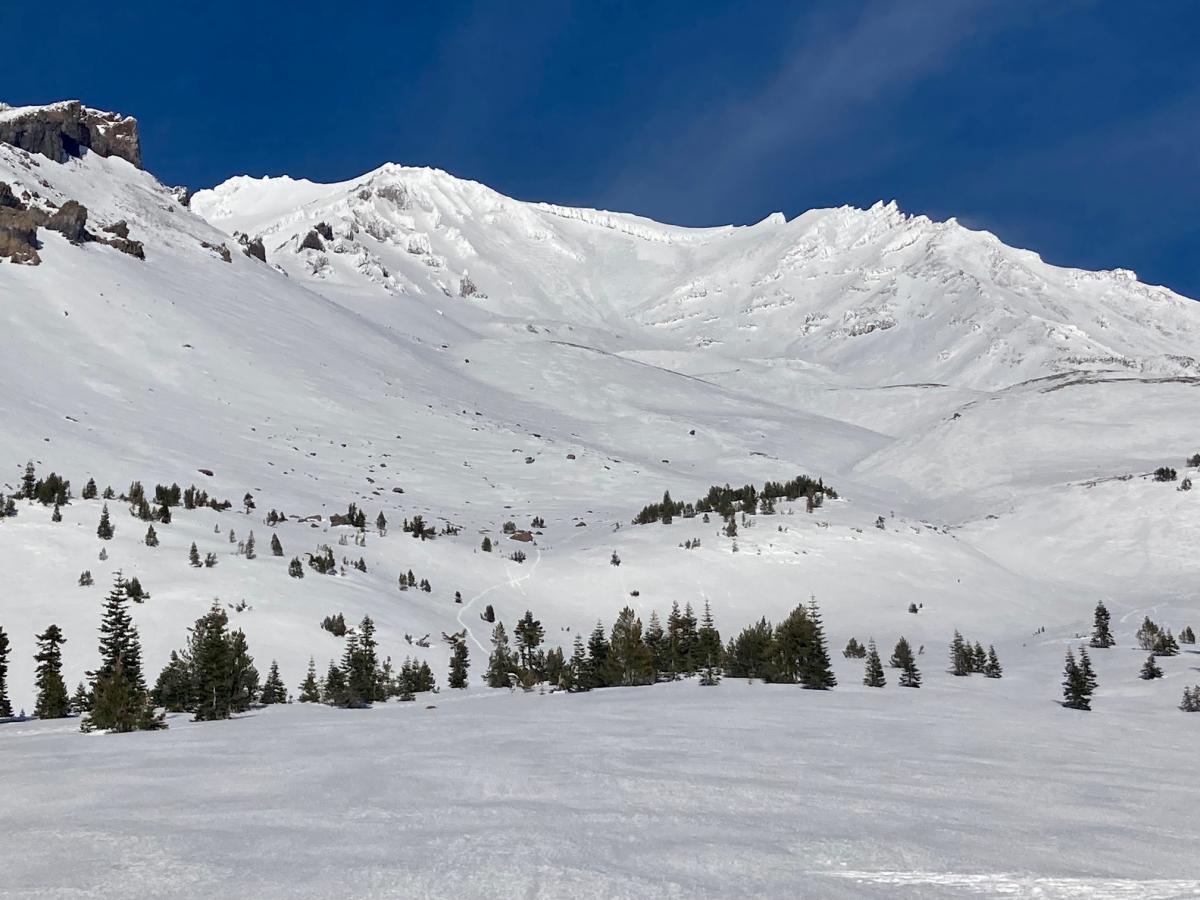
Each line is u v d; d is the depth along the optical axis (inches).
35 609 3380.9
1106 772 1030.4
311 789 805.2
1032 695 2719.0
